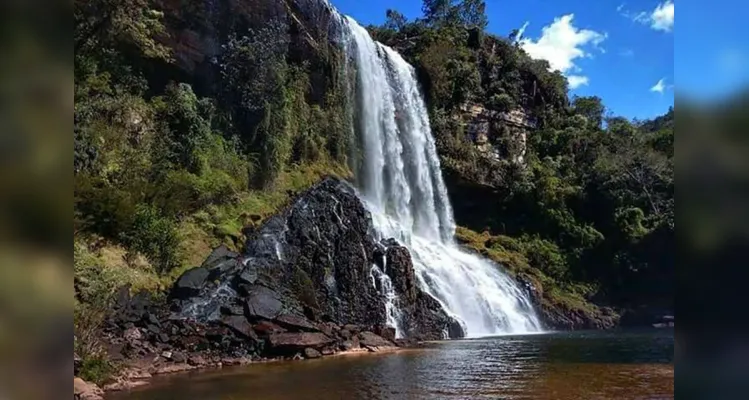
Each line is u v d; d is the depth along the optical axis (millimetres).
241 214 23328
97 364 11477
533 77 54188
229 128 26906
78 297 14836
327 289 22375
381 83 38812
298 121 31109
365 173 35156
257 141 27281
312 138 31516
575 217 47125
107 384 11320
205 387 11102
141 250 18406
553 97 56281
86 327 12703
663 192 47938
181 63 25734
